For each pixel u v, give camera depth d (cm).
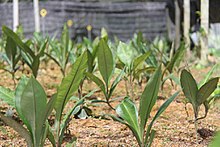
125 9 1296
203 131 229
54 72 586
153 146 200
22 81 150
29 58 315
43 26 1171
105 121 257
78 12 1260
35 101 141
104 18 1289
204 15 640
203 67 644
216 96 204
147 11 1295
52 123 243
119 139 212
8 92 182
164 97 346
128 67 285
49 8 1220
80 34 1256
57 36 1220
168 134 224
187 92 197
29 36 1221
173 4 1025
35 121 144
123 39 1301
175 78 287
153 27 1296
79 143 204
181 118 269
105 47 207
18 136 222
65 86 150
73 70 146
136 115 162
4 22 1234
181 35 902
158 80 150
